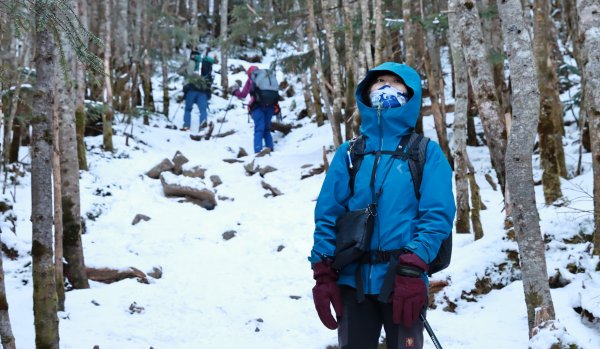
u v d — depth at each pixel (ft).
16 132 25.53
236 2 60.80
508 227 17.15
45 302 10.55
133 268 17.69
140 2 44.39
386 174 7.65
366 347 7.45
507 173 10.44
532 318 10.23
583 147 26.37
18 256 18.42
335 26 31.99
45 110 10.41
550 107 19.57
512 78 10.45
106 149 31.86
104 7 33.50
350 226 7.52
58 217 14.49
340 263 7.46
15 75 21.75
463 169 18.95
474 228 17.85
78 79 26.78
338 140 28.58
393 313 7.09
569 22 29.84
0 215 20.24
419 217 7.54
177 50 60.54
